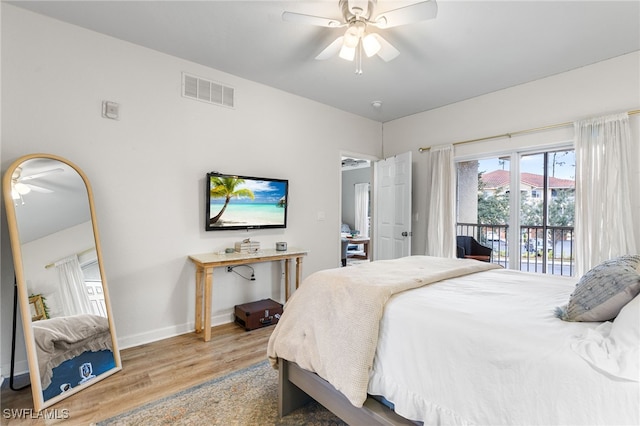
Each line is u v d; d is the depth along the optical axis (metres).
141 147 2.75
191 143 3.03
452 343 1.16
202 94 3.09
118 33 2.54
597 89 2.93
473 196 3.95
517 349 1.03
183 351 2.59
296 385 1.75
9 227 1.93
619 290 1.10
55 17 2.33
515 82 3.39
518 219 3.55
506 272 2.19
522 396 0.98
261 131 3.52
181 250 2.98
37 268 2.01
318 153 4.07
